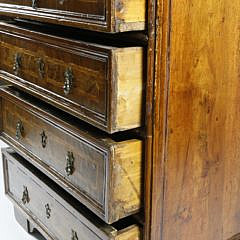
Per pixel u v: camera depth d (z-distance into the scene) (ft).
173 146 3.59
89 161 3.64
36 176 4.86
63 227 4.47
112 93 3.17
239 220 4.46
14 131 5.11
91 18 3.18
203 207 4.04
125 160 3.40
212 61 3.64
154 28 3.18
